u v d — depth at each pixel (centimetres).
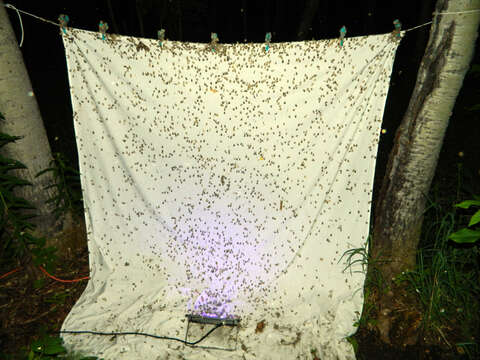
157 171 296
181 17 784
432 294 284
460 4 226
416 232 303
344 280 309
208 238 313
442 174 477
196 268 321
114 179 300
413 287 301
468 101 729
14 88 290
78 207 364
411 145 275
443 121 259
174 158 291
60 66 1118
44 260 331
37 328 292
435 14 244
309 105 266
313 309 302
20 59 293
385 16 1269
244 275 317
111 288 318
